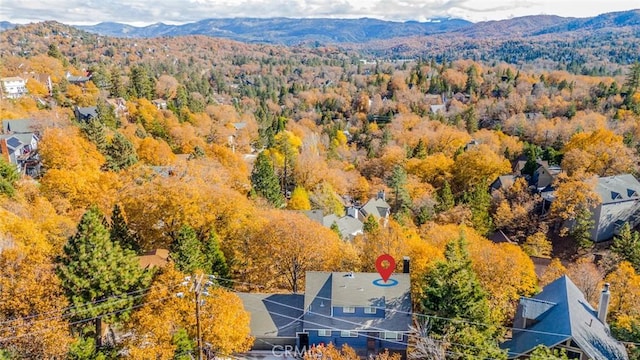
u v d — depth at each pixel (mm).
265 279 38406
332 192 72562
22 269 25719
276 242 38375
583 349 27922
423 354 29328
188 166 53469
